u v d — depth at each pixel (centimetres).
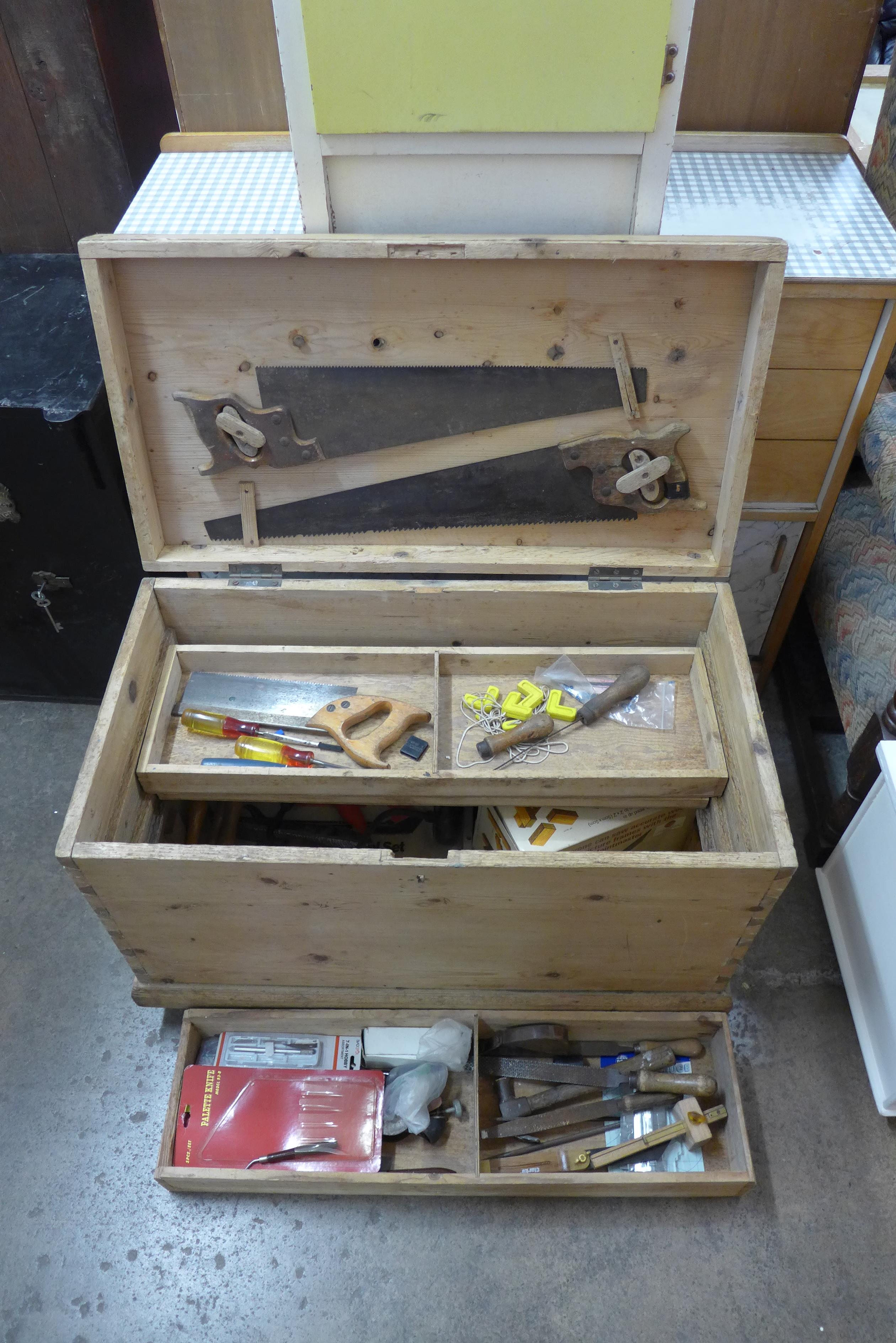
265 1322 154
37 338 191
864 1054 175
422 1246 160
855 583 192
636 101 131
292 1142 161
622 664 182
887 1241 161
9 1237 162
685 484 165
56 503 188
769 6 172
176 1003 175
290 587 174
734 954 157
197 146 192
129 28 212
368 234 145
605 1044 177
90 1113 175
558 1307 155
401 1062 171
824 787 212
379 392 156
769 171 186
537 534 174
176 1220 163
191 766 163
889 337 164
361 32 125
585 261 143
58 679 229
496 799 166
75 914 201
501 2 121
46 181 225
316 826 201
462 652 180
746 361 151
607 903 145
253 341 151
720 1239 161
